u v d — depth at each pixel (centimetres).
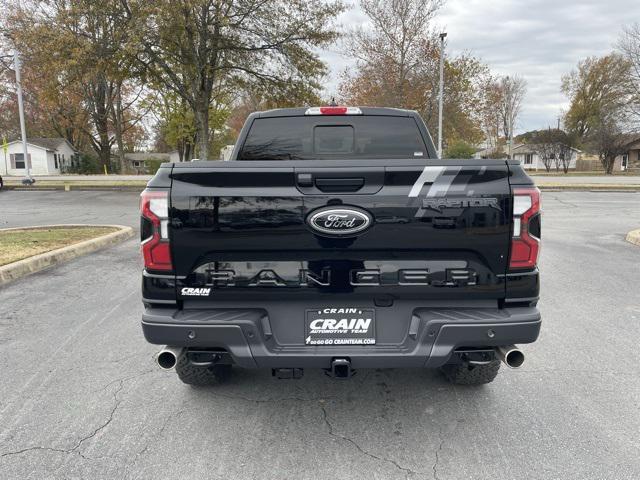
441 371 406
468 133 3456
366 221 280
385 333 293
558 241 1025
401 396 366
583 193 2334
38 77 3359
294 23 2381
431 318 284
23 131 2720
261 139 448
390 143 449
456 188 280
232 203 281
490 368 361
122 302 599
